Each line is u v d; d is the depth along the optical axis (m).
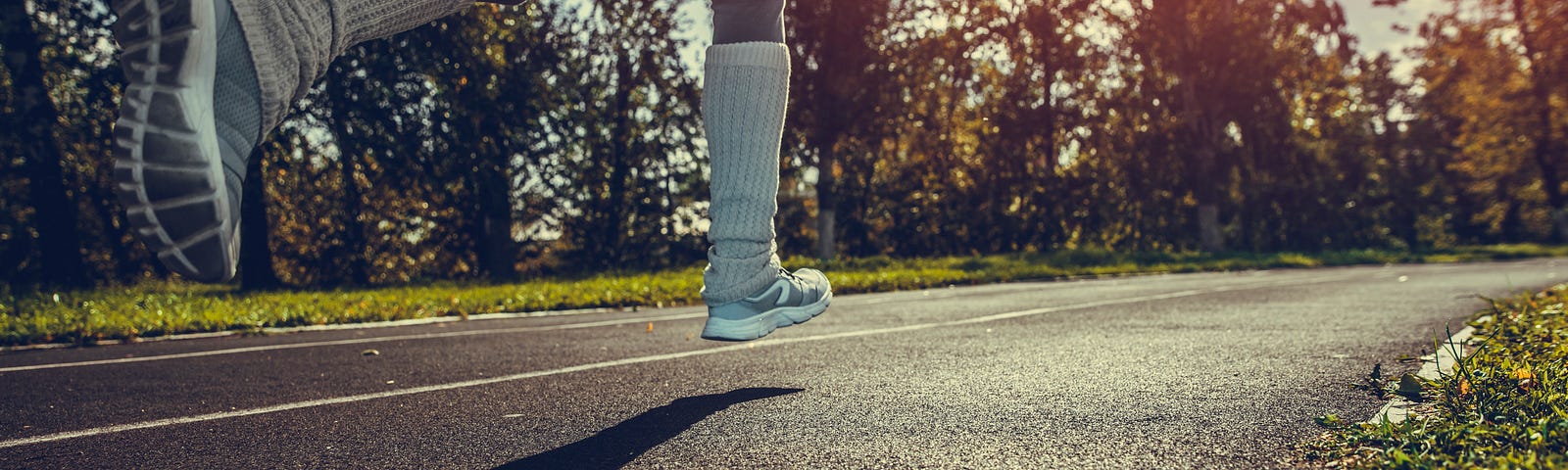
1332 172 31.12
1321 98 27.84
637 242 20.69
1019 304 7.64
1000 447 2.28
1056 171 27.56
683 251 21.06
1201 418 2.63
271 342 5.12
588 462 2.19
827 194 21.69
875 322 5.87
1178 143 25.69
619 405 2.90
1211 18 24.95
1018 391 3.10
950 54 23.84
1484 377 2.95
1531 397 2.50
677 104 20.81
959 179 26.62
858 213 25.39
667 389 3.22
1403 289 9.23
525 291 10.09
